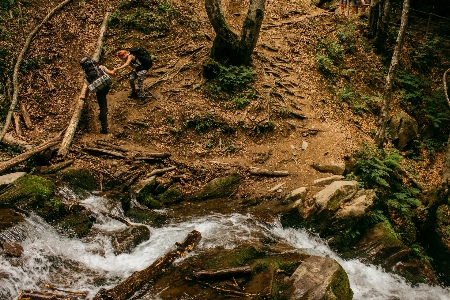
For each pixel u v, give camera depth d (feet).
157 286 18.12
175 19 42.06
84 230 21.31
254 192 27.22
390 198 31.01
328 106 38.83
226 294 17.79
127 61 30.81
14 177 22.82
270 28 47.09
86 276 18.43
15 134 28.40
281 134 33.73
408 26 58.65
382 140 35.83
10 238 18.88
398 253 24.99
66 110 31.27
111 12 40.83
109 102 32.63
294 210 25.11
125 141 29.91
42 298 16.33
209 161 29.63
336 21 51.70
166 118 32.07
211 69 36.09
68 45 36.73
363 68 46.70
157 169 27.73
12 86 31.91
